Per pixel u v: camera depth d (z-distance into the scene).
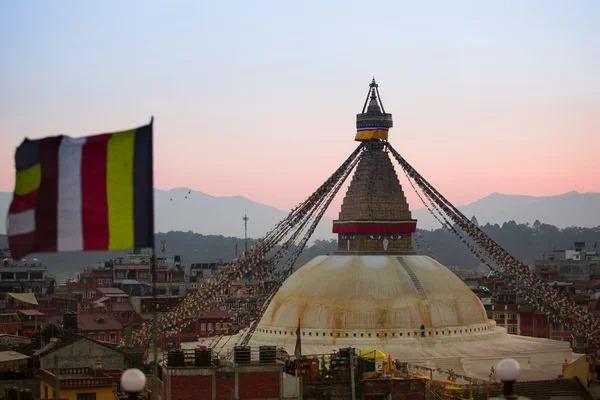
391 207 135.12
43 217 51.50
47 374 92.81
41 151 51.66
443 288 129.00
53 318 179.50
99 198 51.53
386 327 123.69
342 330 123.56
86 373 98.81
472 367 118.81
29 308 192.50
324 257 136.50
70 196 51.56
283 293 131.00
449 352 121.56
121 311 185.75
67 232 51.38
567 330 192.75
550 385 105.25
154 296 56.72
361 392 81.94
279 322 127.81
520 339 133.12
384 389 81.81
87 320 170.62
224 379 77.06
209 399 76.62
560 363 123.69
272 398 77.69
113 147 51.69
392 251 134.38
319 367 85.62
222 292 122.25
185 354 81.62
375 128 135.50
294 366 82.62
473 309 130.12
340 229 135.88
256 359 90.06
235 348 79.88
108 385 89.69
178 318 117.38
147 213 51.53
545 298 117.50
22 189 51.75
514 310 197.38
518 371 37.59
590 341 119.00
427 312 125.50
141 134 51.81
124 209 51.53
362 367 84.38
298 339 104.50
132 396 38.62
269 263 119.81
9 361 103.19
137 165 51.66
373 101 137.25
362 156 137.25
